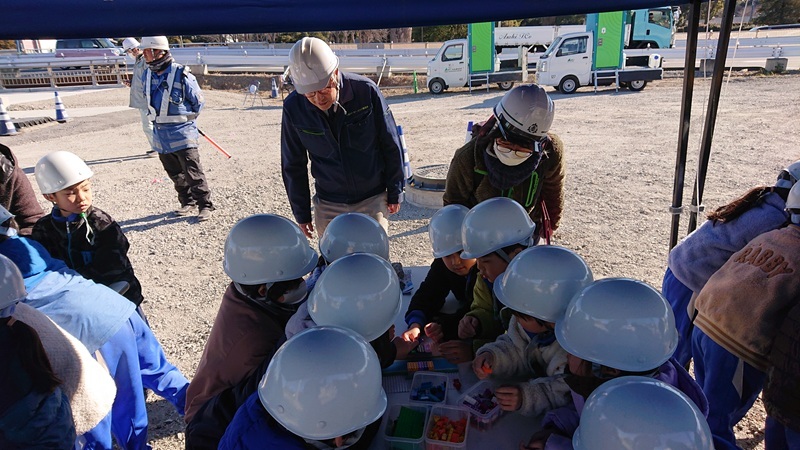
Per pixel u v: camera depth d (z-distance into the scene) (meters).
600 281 1.55
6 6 2.07
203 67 22.28
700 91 15.24
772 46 18.20
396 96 18.69
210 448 1.94
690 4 2.76
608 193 6.96
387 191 3.61
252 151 10.47
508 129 2.58
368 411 1.42
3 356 1.77
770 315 2.08
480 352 1.99
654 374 1.48
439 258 2.40
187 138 6.31
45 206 7.43
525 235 2.04
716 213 2.49
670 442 1.14
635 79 16.42
